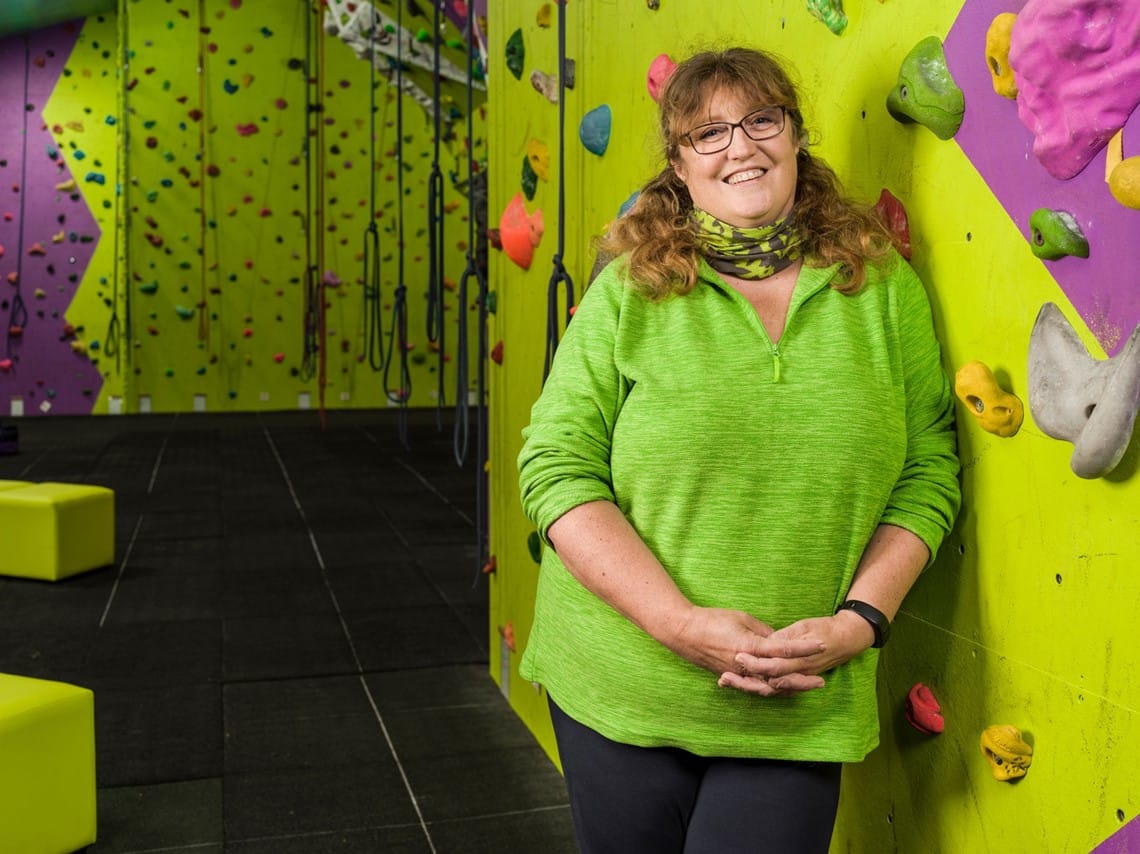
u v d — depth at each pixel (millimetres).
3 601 4367
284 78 11359
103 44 11172
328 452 8703
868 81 1568
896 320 1417
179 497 6672
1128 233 1151
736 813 1364
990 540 1403
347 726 3133
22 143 11062
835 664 1294
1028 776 1344
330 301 11633
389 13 6082
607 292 1433
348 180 11516
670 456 1339
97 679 3494
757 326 1360
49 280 11203
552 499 1355
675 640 1283
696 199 1424
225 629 4035
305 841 2459
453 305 11766
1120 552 1191
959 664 1476
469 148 2896
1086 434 1144
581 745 1439
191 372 11523
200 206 11336
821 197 1432
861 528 1355
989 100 1346
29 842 2219
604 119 2332
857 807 1746
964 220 1410
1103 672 1220
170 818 2561
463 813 2600
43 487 4879
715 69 1381
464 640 3938
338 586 4652
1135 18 1106
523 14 2877
